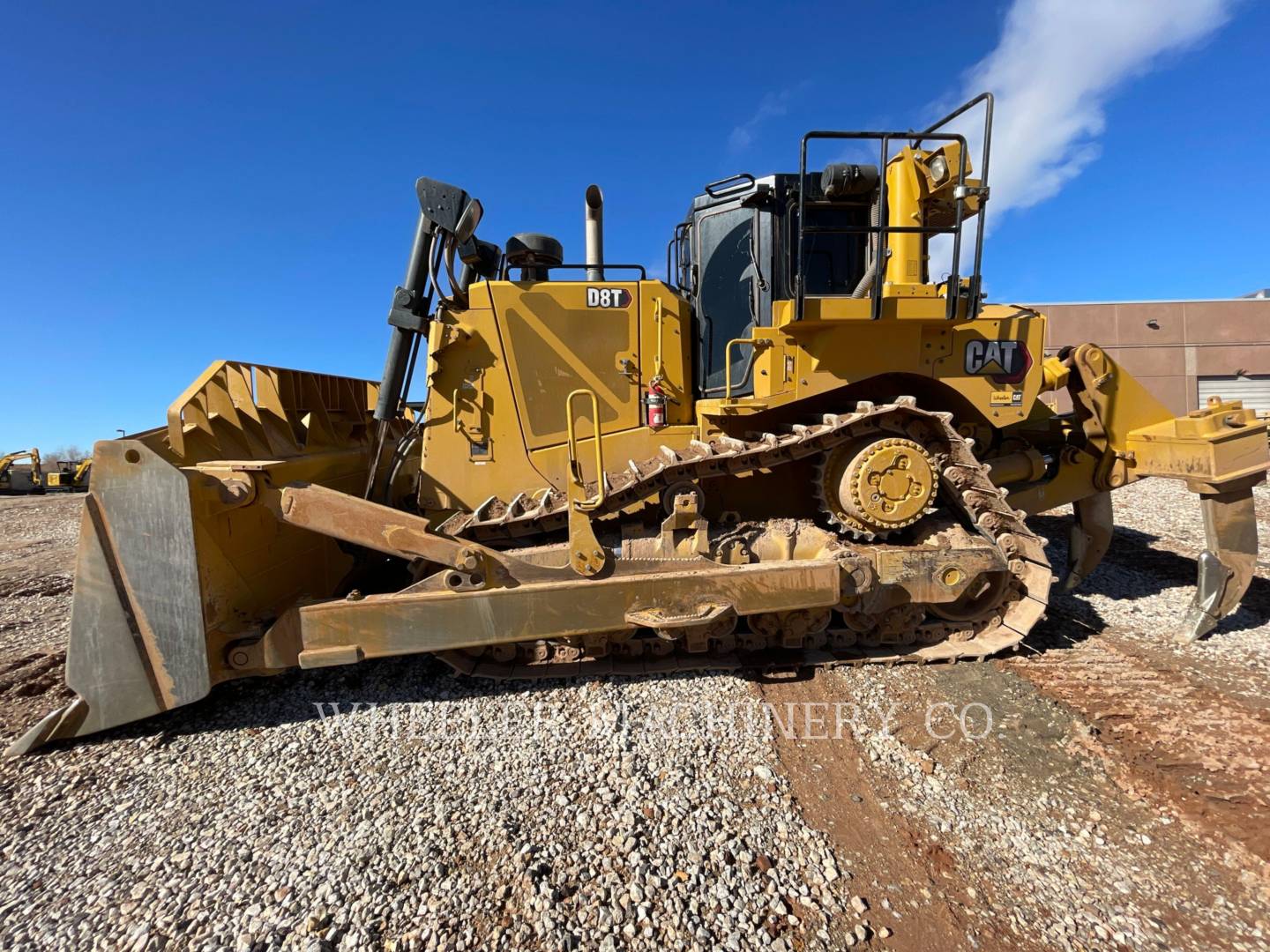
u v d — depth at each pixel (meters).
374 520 3.22
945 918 2.12
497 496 4.11
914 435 3.86
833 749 3.10
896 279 3.98
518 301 4.07
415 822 2.59
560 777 2.88
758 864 2.34
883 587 3.75
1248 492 4.28
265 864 2.38
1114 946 2.00
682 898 2.18
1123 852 2.42
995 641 4.03
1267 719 3.32
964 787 2.80
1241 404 4.27
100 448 3.03
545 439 4.12
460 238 3.89
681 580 3.40
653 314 4.17
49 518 13.95
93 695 3.13
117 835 2.57
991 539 3.88
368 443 5.56
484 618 3.30
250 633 3.26
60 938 2.08
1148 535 7.61
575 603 3.34
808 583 3.51
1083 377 4.63
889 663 3.92
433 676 3.92
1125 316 22.47
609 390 4.16
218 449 3.58
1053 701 3.53
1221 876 2.29
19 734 3.38
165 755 3.12
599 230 4.79
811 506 4.20
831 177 3.96
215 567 3.25
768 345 3.80
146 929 2.10
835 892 2.22
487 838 2.49
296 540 4.05
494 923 2.09
